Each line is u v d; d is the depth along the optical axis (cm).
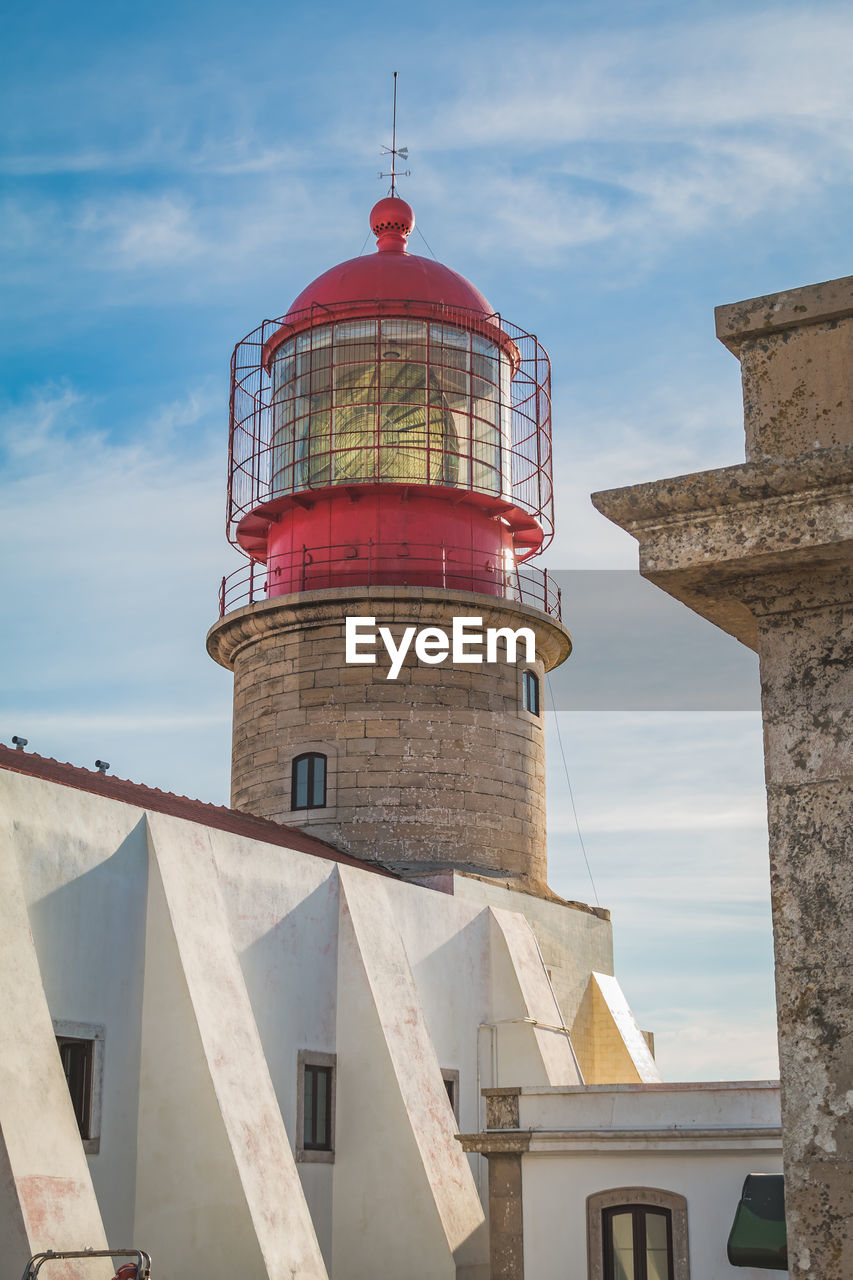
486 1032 2555
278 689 2872
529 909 2819
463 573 2919
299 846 2509
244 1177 1645
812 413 532
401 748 2778
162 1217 1678
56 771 2105
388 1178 2045
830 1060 474
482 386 3011
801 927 490
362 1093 2108
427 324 2939
